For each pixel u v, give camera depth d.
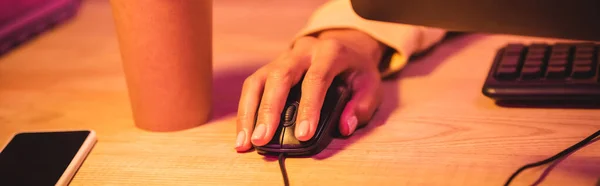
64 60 0.90
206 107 0.68
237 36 0.95
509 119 0.66
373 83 0.68
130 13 0.63
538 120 0.65
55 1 1.06
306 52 0.66
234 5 1.12
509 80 0.68
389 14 0.60
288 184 0.58
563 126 0.64
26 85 0.83
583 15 0.54
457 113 0.68
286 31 0.95
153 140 0.66
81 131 0.68
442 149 0.62
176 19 0.63
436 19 0.58
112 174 0.62
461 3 0.57
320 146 0.62
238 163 0.62
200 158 0.63
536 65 0.69
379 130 0.66
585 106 0.67
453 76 0.76
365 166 0.60
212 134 0.67
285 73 0.63
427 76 0.77
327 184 0.58
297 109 0.62
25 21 0.99
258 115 0.62
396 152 0.62
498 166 0.59
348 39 0.75
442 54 0.83
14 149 0.66
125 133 0.68
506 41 0.85
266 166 0.61
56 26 1.06
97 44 0.96
